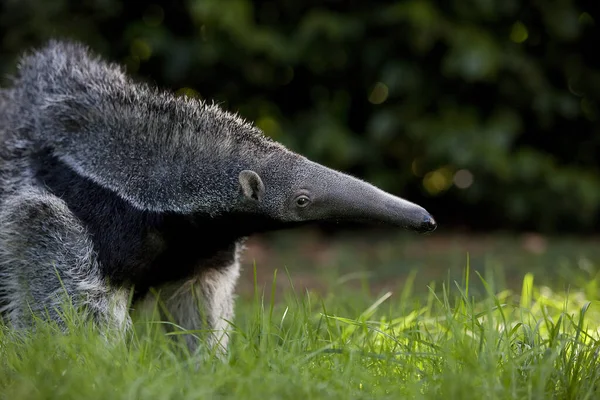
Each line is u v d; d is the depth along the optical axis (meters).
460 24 17.66
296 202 8.45
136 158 8.41
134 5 18.14
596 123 19.94
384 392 6.26
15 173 8.91
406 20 17.38
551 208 18.73
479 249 16.94
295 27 18.47
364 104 19.23
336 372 6.64
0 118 9.60
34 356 6.68
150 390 5.88
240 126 8.74
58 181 8.47
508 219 19.78
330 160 18.25
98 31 18.00
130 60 18.36
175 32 18.39
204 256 8.83
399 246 17.66
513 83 18.39
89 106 8.69
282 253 17.48
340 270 15.16
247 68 18.00
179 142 8.44
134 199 8.30
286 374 6.42
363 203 8.38
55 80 9.17
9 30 17.42
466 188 19.17
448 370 6.44
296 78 18.97
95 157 8.44
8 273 8.48
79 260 8.09
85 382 5.98
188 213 8.35
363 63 18.30
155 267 8.55
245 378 6.16
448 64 17.23
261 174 8.48
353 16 17.84
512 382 6.28
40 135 8.84
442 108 18.30
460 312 8.09
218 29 17.48
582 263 13.88
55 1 17.23
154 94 8.84
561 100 18.72
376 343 8.09
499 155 17.64
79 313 7.97
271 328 7.91
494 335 7.32
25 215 8.25
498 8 17.95
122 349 7.10
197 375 6.43
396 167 19.23
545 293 10.89
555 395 6.49
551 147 20.20
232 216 8.48
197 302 9.20
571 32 18.48
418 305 8.84
